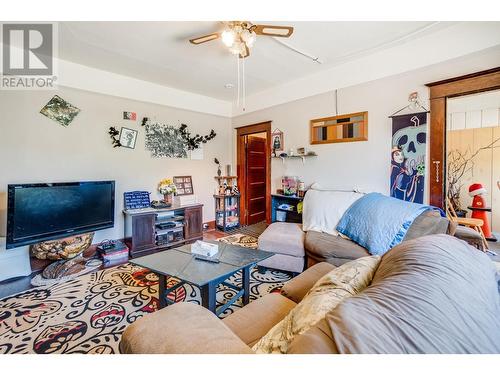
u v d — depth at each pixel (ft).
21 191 8.02
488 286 2.86
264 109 13.94
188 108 13.79
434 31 7.75
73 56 9.36
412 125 8.62
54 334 5.58
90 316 6.28
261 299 4.62
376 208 7.77
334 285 3.20
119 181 11.68
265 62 9.94
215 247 6.91
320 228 9.16
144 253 11.11
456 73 7.75
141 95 11.91
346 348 1.75
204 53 9.12
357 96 10.02
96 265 9.58
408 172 8.75
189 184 14.40
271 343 2.76
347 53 9.20
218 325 2.97
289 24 7.23
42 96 9.45
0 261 8.05
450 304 2.19
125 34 7.77
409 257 3.00
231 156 16.71
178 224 12.60
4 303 6.88
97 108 10.87
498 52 7.07
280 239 8.75
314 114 11.55
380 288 2.45
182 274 5.54
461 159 14.11
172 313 3.16
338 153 10.77
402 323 1.91
